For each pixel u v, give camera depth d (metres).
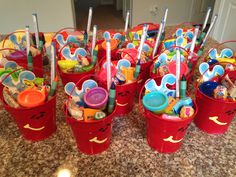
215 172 0.60
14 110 0.61
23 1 2.02
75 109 0.59
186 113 0.58
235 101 0.63
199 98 0.69
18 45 0.94
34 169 0.61
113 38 0.98
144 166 0.62
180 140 0.63
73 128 0.60
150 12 2.87
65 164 0.62
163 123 0.58
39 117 0.64
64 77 0.80
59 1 2.08
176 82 0.64
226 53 0.86
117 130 0.73
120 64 0.77
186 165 0.62
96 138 0.61
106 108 0.62
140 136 0.71
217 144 0.68
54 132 0.72
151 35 1.04
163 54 0.82
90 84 0.66
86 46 0.92
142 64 0.79
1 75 0.71
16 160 0.63
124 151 0.66
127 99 0.76
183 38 0.92
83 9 3.87
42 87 0.67
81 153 0.66
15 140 0.70
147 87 0.66
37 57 0.88
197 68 0.97
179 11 2.92
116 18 3.50
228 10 1.70
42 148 0.67
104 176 0.59
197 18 3.02
